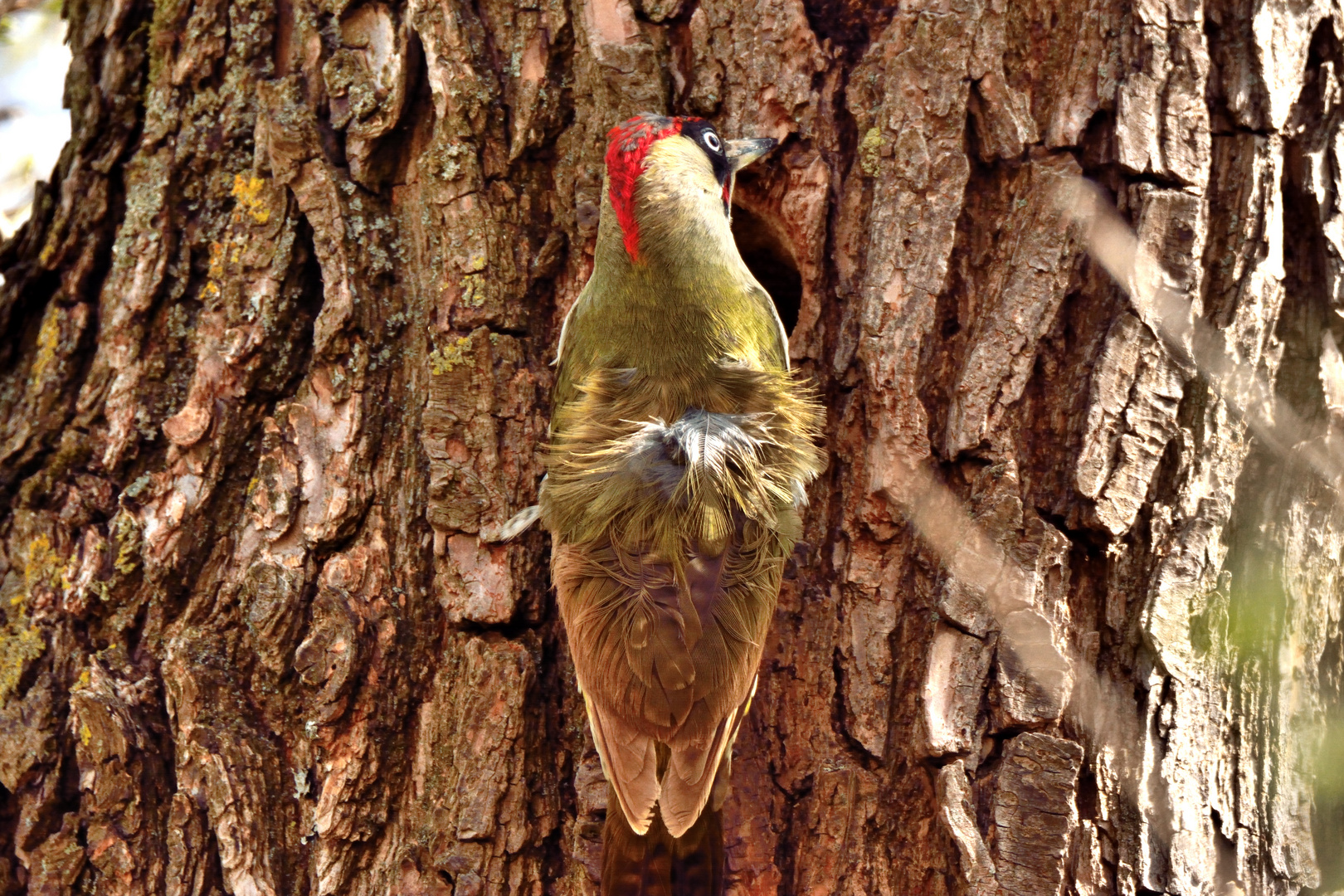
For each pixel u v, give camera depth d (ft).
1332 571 22.76
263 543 23.02
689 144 22.79
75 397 24.73
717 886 20.76
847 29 23.21
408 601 22.88
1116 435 21.26
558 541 21.53
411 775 22.41
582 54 23.79
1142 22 21.91
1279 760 22.06
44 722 22.91
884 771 21.53
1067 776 20.49
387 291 23.70
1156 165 21.71
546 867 22.06
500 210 23.62
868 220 22.53
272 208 23.72
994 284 21.98
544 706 22.65
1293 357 22.86
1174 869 20.80
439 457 22.84
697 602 20.25
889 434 21.90
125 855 22.18
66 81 26.40
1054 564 21.22
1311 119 22.76
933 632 21.42
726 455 21.07
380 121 23.66
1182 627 21.36
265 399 23.72
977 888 20.31
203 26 24.64
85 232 25.05
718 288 23.08
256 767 22.21
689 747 19.62
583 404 22.30
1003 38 22.22
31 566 23.85
